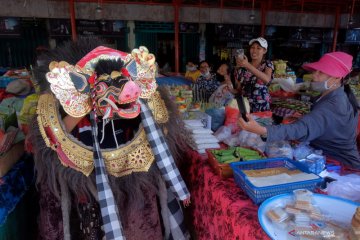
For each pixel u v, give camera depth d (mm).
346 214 868
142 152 1060
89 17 6926
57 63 909
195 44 7957
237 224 960
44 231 1138
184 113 1795
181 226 1292
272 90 4016
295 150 1371
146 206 1142
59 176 997
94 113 956
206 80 3543
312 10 8320
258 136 1465
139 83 992
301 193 918
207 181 1273
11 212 1299
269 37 8297
